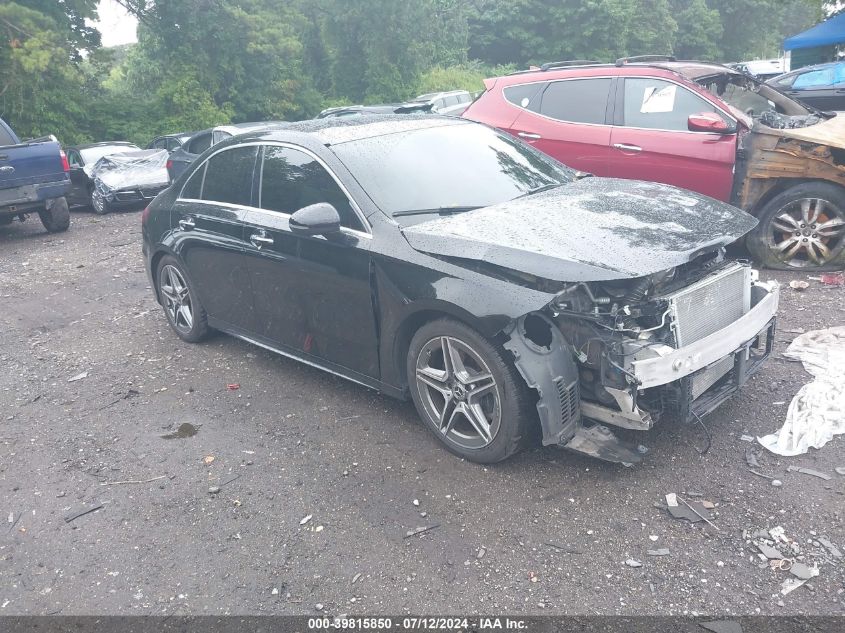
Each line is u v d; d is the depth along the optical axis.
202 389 4.73
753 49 60.62
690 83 6.41
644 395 3.18
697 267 3.46
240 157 4.73
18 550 3.17
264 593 2.78
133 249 9.64
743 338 3.33
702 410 3.25
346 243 3.76
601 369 3.07
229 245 4.61
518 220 3.53
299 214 3.66
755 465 3.35
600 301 3.03
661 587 2.65
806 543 2.81
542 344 3.22
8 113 23.78
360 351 3.95
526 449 3.59
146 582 2.90
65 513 3.42
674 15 55.38
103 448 4.04
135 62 31.80
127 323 6.31
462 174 4.13
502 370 3.21
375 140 4.22
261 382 4.77
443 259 3.37
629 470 3.39
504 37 47.84
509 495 3.28
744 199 6.16
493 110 7.49
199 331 5.45
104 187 13.51
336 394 4.50
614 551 2.86
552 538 2.96
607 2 42.50
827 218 5.95
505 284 3.12
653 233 3.35
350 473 3.57
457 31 45.69
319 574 2.86
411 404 4.28
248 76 30.17
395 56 34.16
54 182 10.19
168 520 3.30
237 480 3.59
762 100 7.23
